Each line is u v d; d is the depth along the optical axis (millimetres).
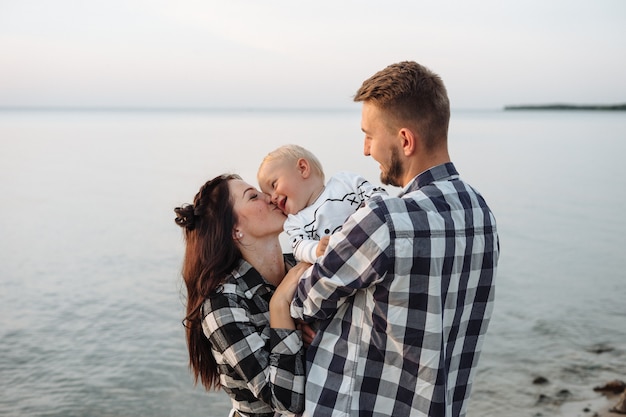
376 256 1679
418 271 1703
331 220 2156
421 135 1824
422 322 1722
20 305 14789
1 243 22203
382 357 1781
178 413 9320
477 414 8898
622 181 40188
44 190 38469
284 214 2229
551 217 26672
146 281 16688
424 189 1802
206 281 2127
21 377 10742
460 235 1777
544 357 10906
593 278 16312
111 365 11133
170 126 187875
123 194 36281
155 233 23828
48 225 25984
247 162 54094
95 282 16703
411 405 1767
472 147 75500
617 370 10242
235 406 2189
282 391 1907
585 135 110312
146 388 10203
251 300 2152
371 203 1730
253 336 2059
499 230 23688
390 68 1879
